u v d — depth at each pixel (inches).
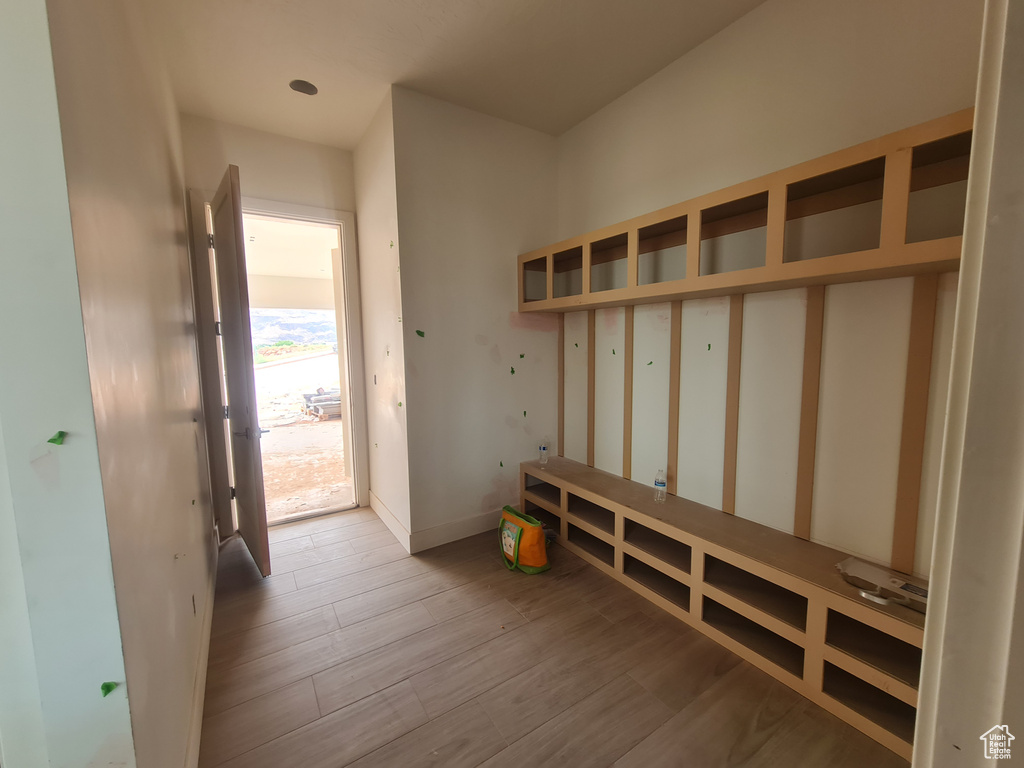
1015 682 11.7
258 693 60.0
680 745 51.4
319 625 74.4
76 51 28.4
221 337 110.3
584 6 70.4
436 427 101.3
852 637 56.3
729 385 78.8
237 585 87.0
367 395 126.0
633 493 91.0
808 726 53.5
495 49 80.4
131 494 33.6
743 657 64.9
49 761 27.1
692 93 81.7
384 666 64.7
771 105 69.9
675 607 75.0
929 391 56.2
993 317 12.0
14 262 24.0
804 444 68.8
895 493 59.6
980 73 12.6
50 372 25.2
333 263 145.6
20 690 26.2
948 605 13.5
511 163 108.4
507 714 56.2
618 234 82.5
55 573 26.1
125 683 28.6
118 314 34.2
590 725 54.3
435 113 96.1
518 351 113.2
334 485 152.5
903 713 52.4
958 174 52.0
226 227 89.2
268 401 373.1
